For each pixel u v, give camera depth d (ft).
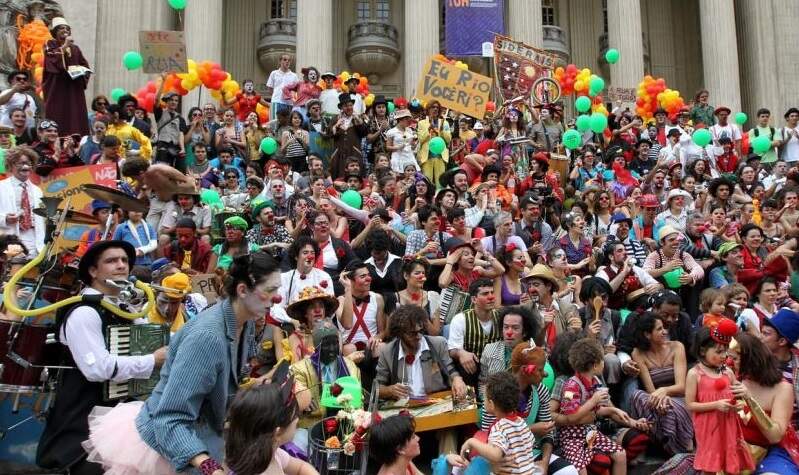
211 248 31.91
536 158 45.73
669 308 26.61
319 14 88.48
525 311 23.25
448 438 22.02
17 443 18.85
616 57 74.18
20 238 28.53
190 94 79.25
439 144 49.90
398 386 22.17
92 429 14.32
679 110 64.13
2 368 16.65
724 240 36.78
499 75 61.31
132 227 30.96
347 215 37.24
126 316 16.17
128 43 75.20
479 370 24.21
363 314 26.07
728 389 20.02
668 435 23.00
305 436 19.72
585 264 34.35
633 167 56.18
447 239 33.09
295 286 26.40
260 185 40.70
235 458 11.96
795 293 30.04
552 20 115.55
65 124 45.37
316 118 53.16
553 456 21.22
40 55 47.21
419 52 88.02
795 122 59.00
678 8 116.06
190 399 13.17
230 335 13.92
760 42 95.96
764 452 20.11
